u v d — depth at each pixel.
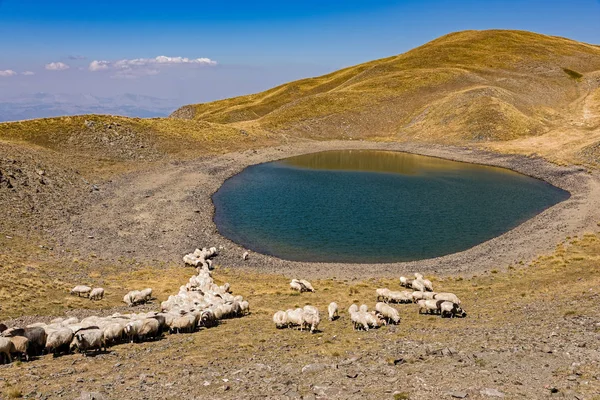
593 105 134.88
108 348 21.09
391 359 17.92
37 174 62.19
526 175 86.56
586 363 15.95
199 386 15.75
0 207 50.00
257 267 43.03
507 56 180.12
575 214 55.94
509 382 14.76
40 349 20.33
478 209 63.28
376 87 159.38
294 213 61.88
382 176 87.06
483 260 43.47
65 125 88.56
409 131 130.88
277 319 25.72
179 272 40.59
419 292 31.75
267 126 132.12
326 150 118.62
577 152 91.00
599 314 22.80
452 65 174.88
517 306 27.94
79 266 39.72
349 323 26.75
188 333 24.39
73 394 14.99
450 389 14.25
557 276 34.97
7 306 27.55
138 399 14.55
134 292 31.86
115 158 83.75
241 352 20.61
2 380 16.19
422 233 53.50
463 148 110.69
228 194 72.06
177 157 92.44
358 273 41.38
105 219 54.53
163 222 55.16
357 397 14.09
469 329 23.34
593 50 193.88
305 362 18.56
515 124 116.62
